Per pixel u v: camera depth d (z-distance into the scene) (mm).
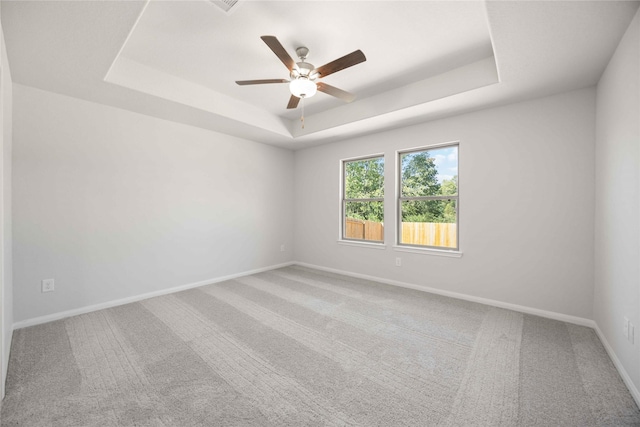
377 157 4340
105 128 3070
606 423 1448
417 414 1514
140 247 3354
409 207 3953
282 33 2262
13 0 1539
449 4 1944
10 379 1793
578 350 2166
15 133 2523
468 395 1661
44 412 1517
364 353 2133
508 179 3051
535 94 2791
